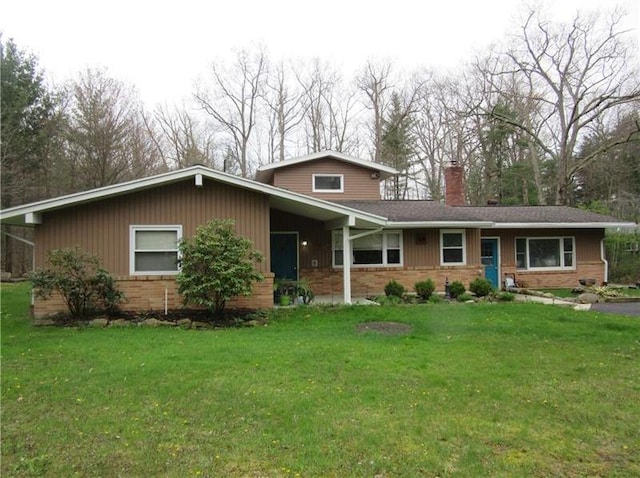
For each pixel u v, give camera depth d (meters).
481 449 3.88
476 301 13.10
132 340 7.95
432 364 6.43
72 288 9.71
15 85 23.36
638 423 4.46
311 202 11.65
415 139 33.84
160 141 33.03
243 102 34.81
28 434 4.13
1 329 9.05
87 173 25.38
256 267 11.48
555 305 12.23
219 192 11.38
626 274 19.48
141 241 11.01
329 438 4.07
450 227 15.74
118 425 4.32
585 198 31.59
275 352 7.05
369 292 15.44
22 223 12.42
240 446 3.91
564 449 3.91
